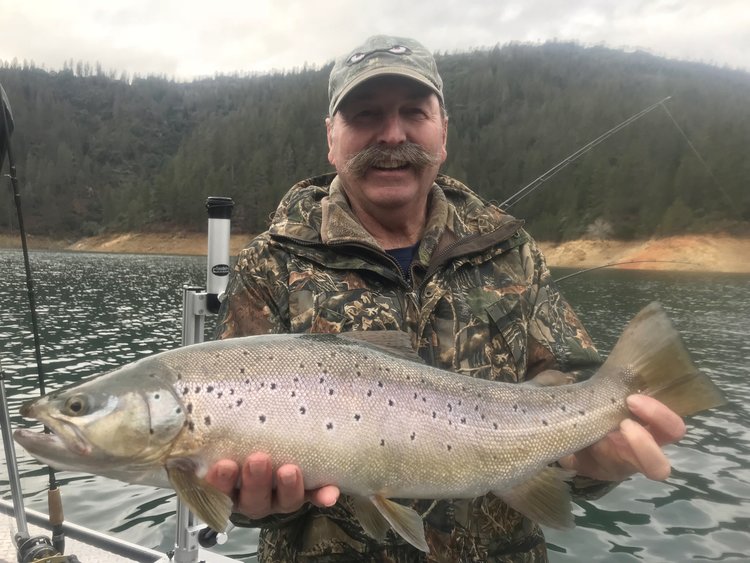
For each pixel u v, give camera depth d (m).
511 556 0.67
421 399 0.65
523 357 0.71
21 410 0.63
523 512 0.65
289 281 0.70
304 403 0.62
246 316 0.71
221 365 0.63
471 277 0.72
